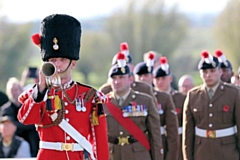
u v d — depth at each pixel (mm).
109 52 146500
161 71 37812
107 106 30688
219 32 124438
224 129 31641
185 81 44219
